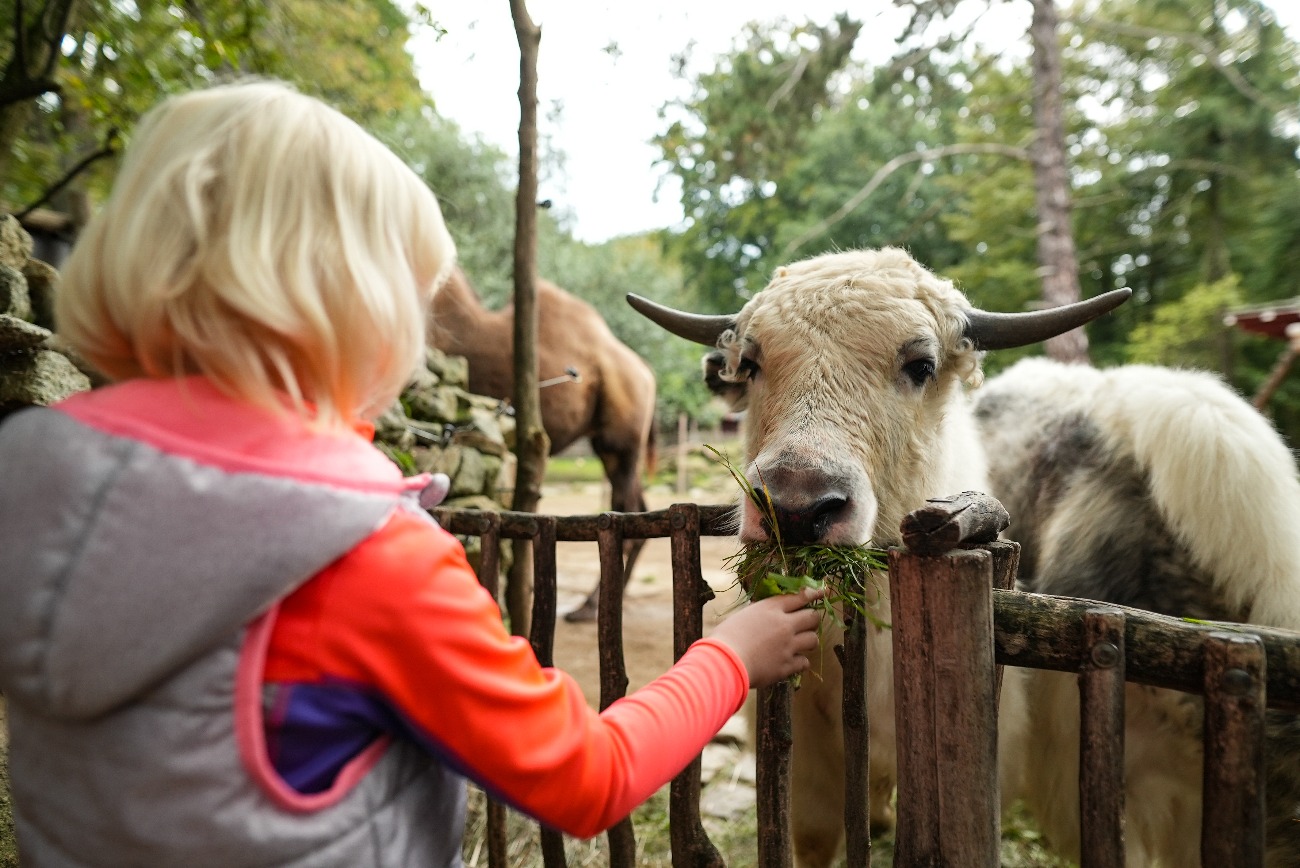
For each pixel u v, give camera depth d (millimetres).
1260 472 2055
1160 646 1063
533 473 3229
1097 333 17875
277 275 774
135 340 796
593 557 8961
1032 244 15852
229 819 735
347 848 793
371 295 824
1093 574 2357
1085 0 14711
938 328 2207
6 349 2127
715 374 2598
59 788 772
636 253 22203
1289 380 13055
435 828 913
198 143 803
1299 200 13984
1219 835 1006
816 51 11094
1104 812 1077
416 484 886
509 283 13312
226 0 4555
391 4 7125
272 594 724
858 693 1605
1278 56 14641
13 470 752
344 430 852
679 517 1841
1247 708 983
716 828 3123
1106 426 2549
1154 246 17094
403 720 806
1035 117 11039
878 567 1618
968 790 1090
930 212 13180
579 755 865
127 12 4613
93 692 700
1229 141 14602
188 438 758
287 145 806
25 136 5105
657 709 999
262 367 787
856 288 2129
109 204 821
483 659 808
